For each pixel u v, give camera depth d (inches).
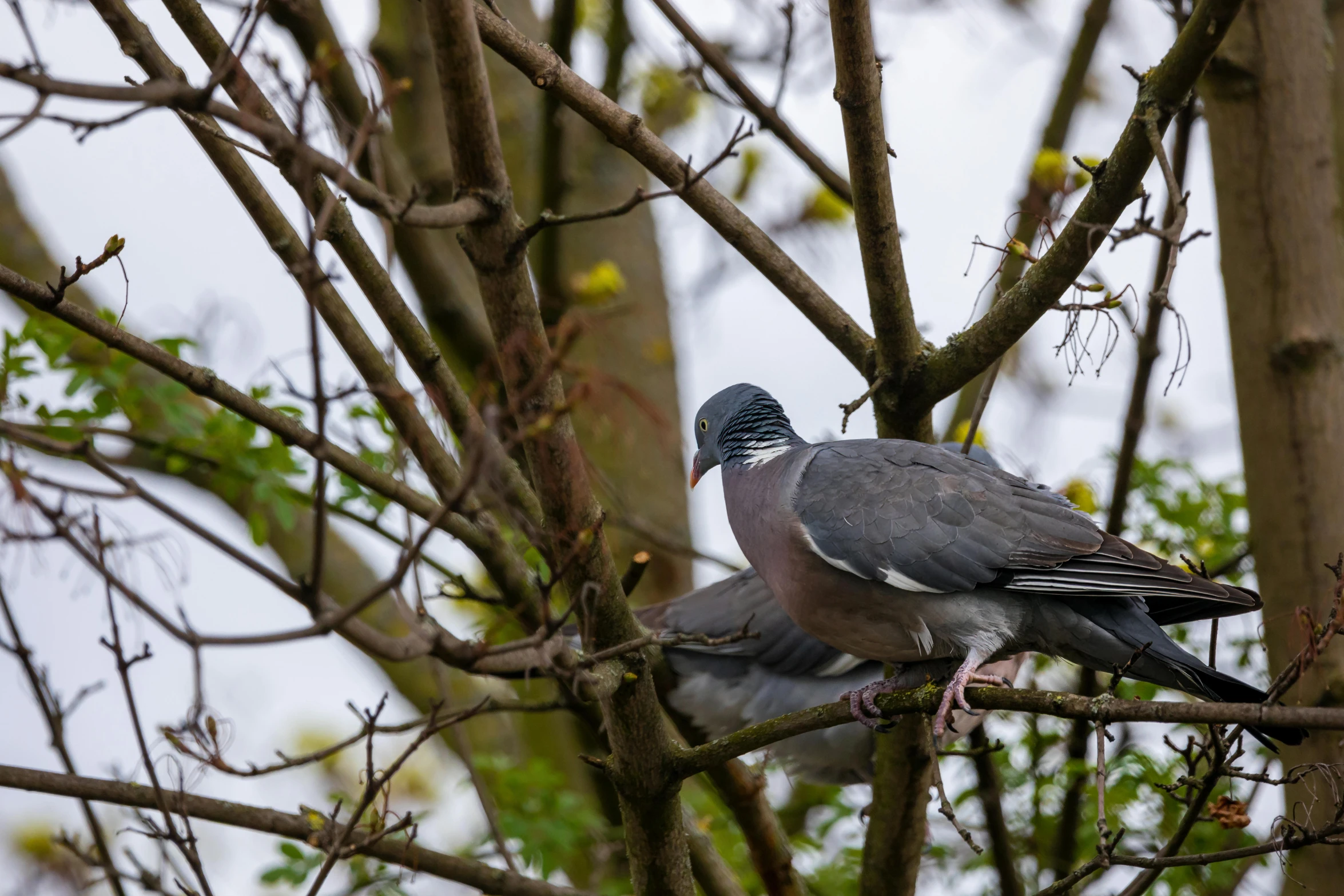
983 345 312.2
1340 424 355.3
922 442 348.8
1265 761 424.5
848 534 331.6
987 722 473.4
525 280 246.2
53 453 231.1
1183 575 310.3
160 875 348.5
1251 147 364.2
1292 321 359.3
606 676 270.2
